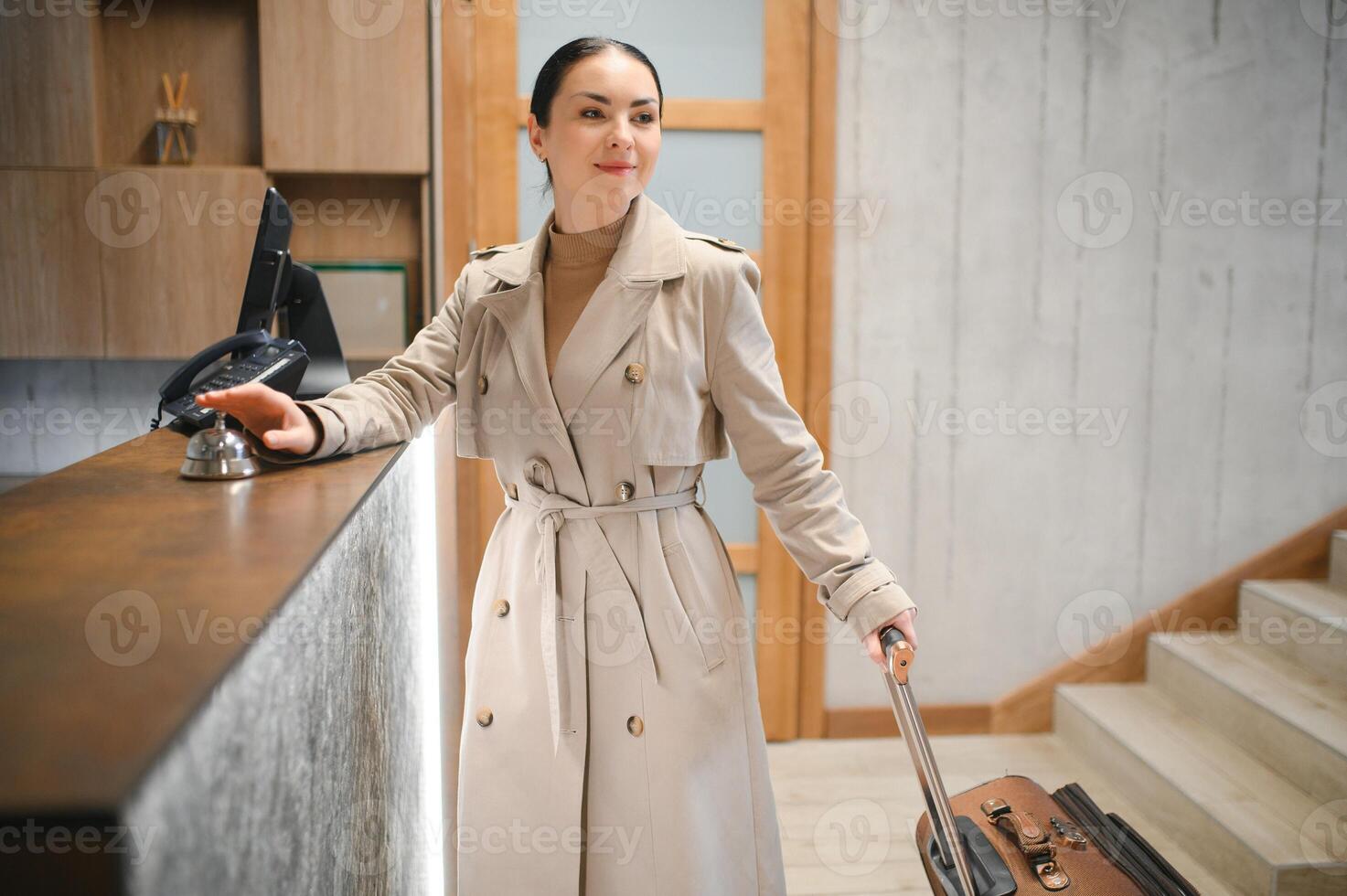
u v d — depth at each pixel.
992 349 2.89
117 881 0.41
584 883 1.30
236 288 2.49
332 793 0.85
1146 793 2.52
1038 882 1.26
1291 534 3.02
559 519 1.28
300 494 0.98
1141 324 2.91
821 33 2.72
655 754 1.25
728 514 2.89
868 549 1.26
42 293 2.46
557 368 1.26
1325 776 2.27
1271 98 2.86
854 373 2.86
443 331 1.41
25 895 0.40
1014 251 2.86
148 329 2.48
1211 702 2.70
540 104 1.25
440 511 2.38
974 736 3.00
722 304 1.25
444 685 2.40
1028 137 2.82
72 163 2.44
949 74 2.78
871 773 2.76
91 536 0.81
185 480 1.05
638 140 1.23
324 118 2.49
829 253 2.80
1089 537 2.98
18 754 0.44
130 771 0.43
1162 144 2.85
